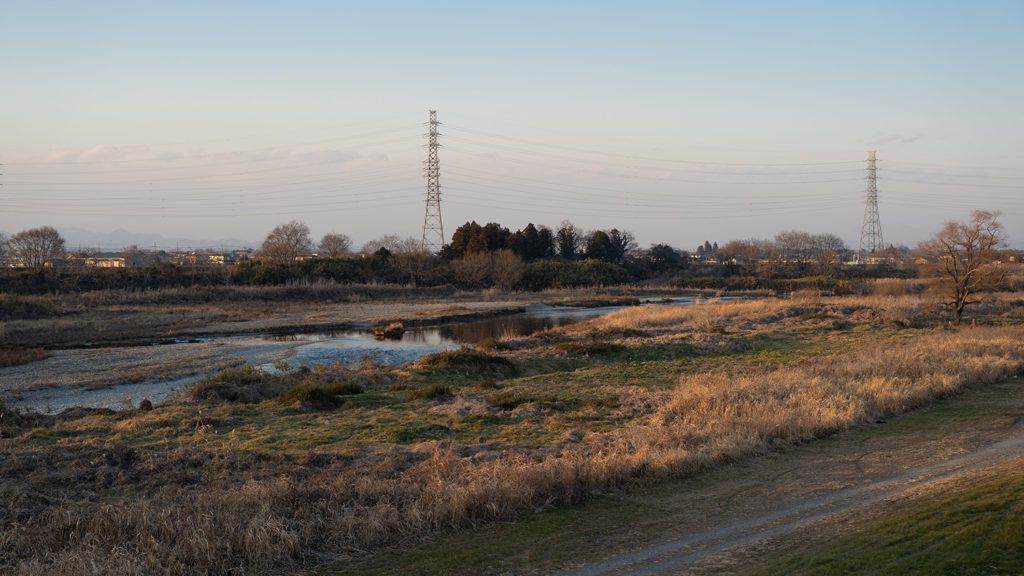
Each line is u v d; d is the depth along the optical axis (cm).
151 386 2855
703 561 812
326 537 896
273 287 7769
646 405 2036
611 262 12362
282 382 2477
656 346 3622
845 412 1722
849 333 4359
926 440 1501
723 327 4634
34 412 2045
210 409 2058
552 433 1683
